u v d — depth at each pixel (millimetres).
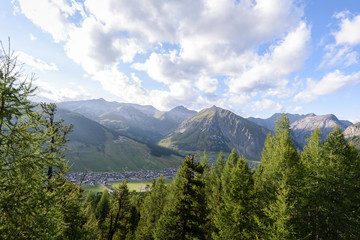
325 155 25375
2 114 7812
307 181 22344
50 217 10336
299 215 20453
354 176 24672
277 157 23547
